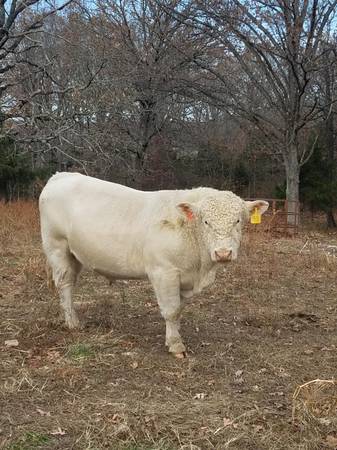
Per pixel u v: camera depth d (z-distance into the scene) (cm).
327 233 2255
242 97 2391
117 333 653
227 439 406
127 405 459
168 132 2973
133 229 587
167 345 590
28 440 402
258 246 1376
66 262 657
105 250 598
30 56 2175
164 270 568
